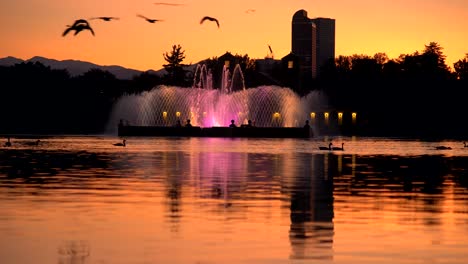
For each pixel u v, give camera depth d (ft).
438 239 85.56
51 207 111.14
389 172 188.65
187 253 77.51
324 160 241.76
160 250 79.00
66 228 92.02
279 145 380.99
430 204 118.42
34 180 156.76
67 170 187.32
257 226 94.43
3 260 74.18
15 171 183.11
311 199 124.16
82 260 74.33
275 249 79.61
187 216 102.89
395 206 115.55
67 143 388.16
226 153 286.66
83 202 117.70
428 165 219.41
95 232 89.35
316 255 76.74
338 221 99.14
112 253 77.41
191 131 544.62
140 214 104.47
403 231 91.09
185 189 139.33
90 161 226.99
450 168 205.98
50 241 83.51
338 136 641.81
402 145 403.13
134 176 168.76
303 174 179.01
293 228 92.94
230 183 152.66
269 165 212.64
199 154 276.62
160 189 138.92
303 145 383.04
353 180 162.91
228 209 110.52
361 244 82.38
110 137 516.32
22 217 100.94
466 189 143.74
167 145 370.94
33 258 75.10
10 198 122.62
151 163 218.79
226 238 85.81
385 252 78.07
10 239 84.64
